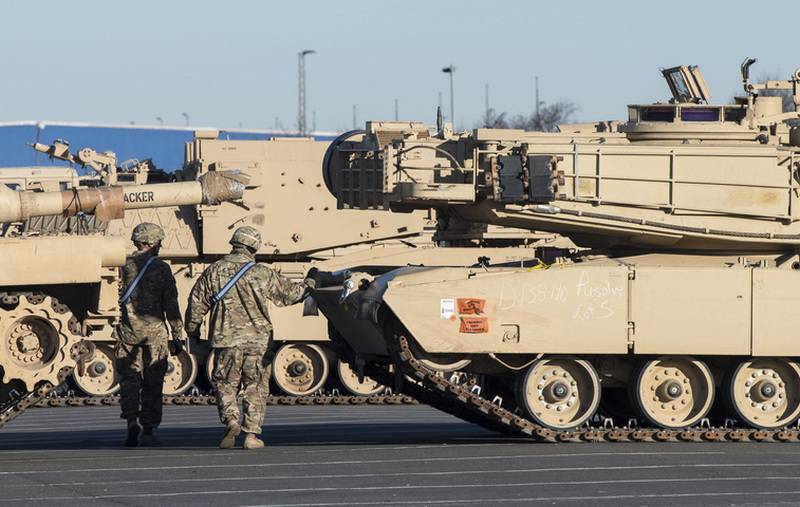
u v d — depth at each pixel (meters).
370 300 52.75
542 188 53.16
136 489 40.47
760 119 58.81
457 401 53.84
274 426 63.84
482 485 41.34
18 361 46.41
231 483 41.56
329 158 62.06
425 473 43.75
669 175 54.91
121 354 53.00
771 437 53.81
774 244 56.50
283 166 83.19
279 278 50.44
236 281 49.75
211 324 50.31
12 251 46.16
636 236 55.75
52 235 47.62
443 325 52.56
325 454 48.62
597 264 54.66
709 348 53.91
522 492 40.12
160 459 47.22
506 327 52.91
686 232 55.09
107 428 64.44
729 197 55.34
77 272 46.91
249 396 50.41
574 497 39.34
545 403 54.09
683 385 54.91
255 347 50.16
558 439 52.94
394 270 54.94
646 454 48.97
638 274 53.66
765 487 41.44
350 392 82.00
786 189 55.81
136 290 52.66
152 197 50.72
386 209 57.41
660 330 53.66
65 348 46.41
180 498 38.88
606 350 53.41
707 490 40.81
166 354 53.19
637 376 54.59
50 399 79.69
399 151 55.19
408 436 57.91
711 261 57.06
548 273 53.25
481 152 53.84
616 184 54.41
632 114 58.84
